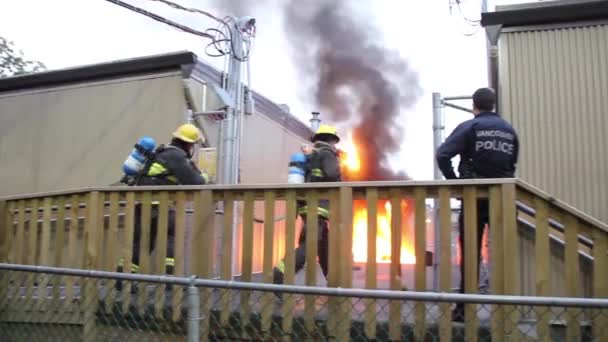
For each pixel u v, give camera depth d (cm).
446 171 430
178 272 429
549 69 521
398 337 362
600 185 496
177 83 723
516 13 531
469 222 361
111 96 762
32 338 465
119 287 462
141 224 451
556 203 349
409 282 520
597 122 503
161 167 545
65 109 788
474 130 428
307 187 398
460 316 378
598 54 510
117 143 748
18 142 809
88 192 474
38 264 498
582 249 421
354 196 393
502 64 532
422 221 370
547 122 516
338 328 369
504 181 354
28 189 791
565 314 356
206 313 397
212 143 739
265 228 408
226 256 419
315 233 396
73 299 454
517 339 336
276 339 392
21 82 815
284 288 277
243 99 790
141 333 424
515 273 347
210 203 430
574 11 514
